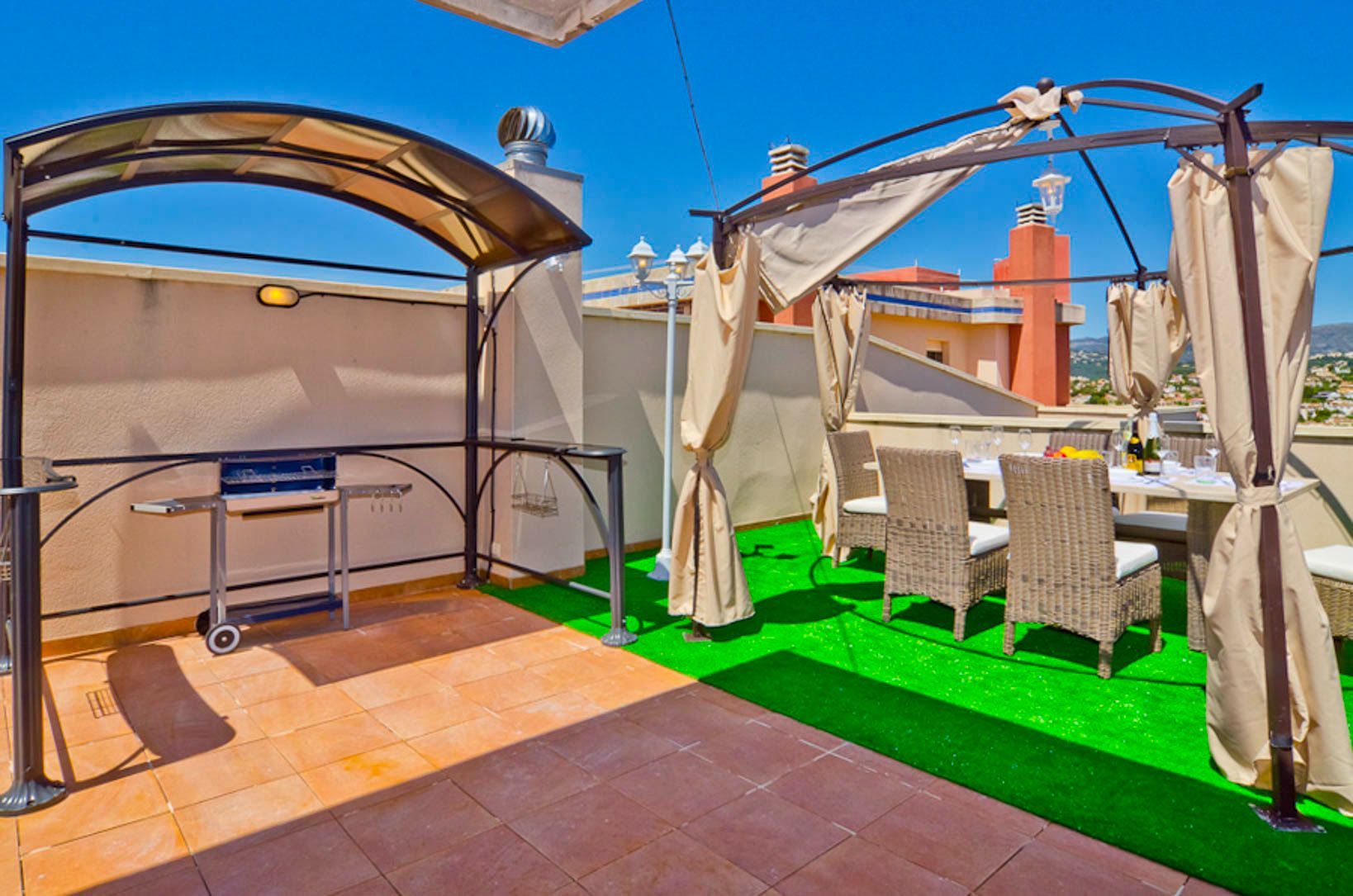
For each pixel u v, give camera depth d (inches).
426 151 150.0
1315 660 102.9
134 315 165.5
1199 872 89.1
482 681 148.2
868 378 350.3
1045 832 97.3
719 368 162.6
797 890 85.7
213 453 168.2
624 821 99.8
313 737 124.2
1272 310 102.7
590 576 231.6
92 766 114.5
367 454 197.6
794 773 112.3
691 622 186.2
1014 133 137.9
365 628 181.3
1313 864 90.9
